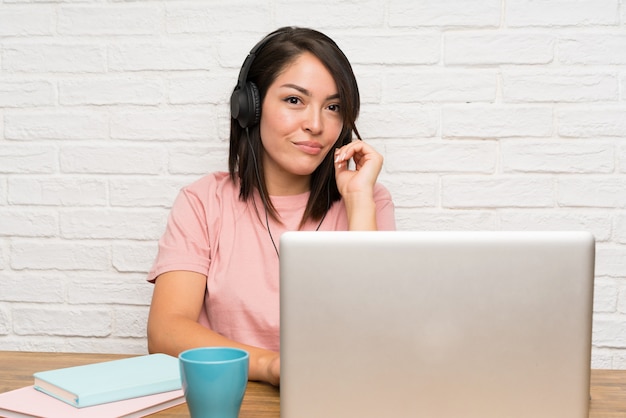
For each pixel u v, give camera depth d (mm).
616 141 1785
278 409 919
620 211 1789
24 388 967
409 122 1812
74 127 1893
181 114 1862
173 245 1512
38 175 1903
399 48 1804
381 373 753
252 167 1571
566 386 741
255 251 1532
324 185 1578
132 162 1881
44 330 1908
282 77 1463
